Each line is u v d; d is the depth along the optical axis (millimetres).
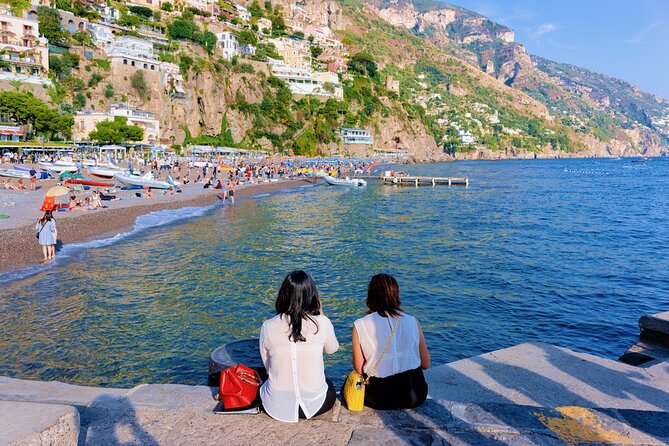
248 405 5105
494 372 6512
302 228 36219
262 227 36062
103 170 59156
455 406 5293
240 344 7023
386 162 182125
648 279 21766
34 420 3418
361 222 40250
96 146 91000
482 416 5086
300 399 4887
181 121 123312
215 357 6551
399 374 5152
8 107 78562
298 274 4984
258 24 197375
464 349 13633
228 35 151500
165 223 36156
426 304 17859
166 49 129625
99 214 36469
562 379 6273
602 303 18156
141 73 112312
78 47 105750
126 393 5672
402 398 5141
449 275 22297
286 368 4879
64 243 26891
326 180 80688
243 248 27578
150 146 102312
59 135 89125
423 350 5434
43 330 13891
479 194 70000
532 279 21625
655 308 17656
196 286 19078
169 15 150500
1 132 76688
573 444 4559
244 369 5293
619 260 25891
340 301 17875
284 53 188000
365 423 4930
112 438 4648
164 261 23484
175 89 121500
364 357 5230
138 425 4898
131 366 11672
